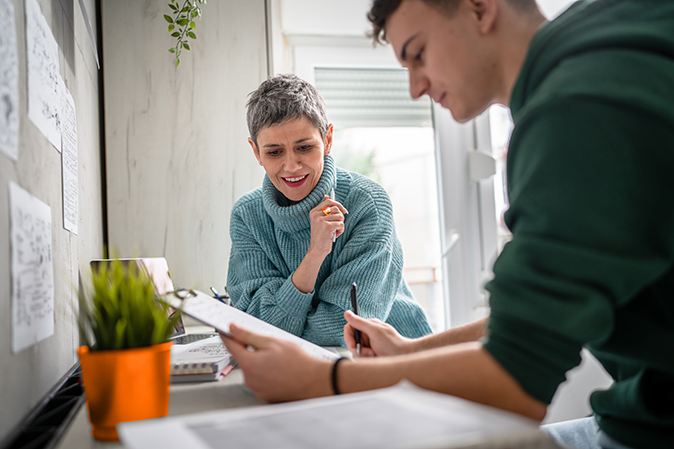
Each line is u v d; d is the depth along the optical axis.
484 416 0.39
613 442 0.65
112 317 0.55
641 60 0.49
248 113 1.34
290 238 1.39
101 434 0.53
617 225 0.46
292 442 0.35
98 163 1.69
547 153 0.49
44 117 0.74
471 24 0.62
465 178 2.16
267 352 0.58
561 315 0.47
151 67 1.87
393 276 1.38
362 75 2.17
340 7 2.10
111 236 1.81
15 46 0.60
